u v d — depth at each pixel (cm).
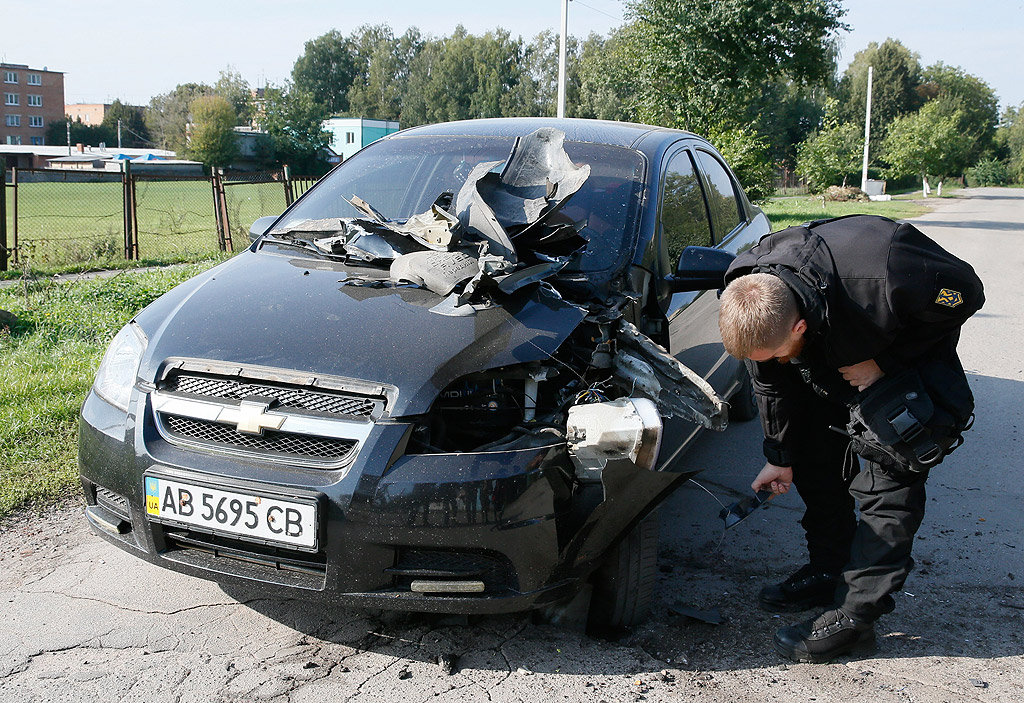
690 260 313
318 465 233
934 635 291
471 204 300
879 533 262
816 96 6838
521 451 236
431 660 262
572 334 276
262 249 346
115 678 247
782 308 227
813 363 256
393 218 351
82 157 8044
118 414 259
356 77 11631
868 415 248
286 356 248
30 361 554
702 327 372
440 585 230
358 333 255
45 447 421
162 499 242
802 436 294
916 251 235
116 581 307
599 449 233
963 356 708
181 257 1230
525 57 9456
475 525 227
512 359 248
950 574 333
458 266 280
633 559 268
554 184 310
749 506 298
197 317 274
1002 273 1287
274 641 270
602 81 2272
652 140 398
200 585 306
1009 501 406
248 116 8575
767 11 1928
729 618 296
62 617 281
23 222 1789
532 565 235
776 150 6362
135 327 285
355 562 229
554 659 265
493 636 277
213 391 250
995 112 10312
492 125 417
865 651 277
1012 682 263
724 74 2014
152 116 10469
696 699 248
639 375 269
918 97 9344
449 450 252
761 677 262
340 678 251
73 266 1074
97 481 259
